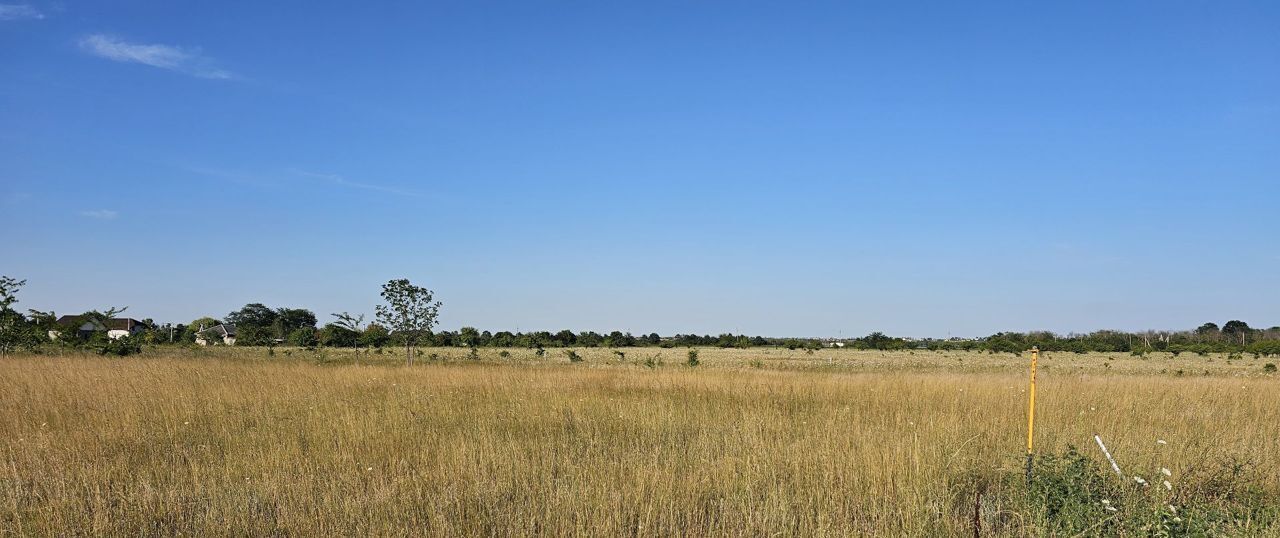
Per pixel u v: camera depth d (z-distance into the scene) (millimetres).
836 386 18016
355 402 14039
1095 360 56562
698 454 9453
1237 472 8156
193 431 11109
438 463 8594
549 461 8859
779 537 6344
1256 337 95188
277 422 11742
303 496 7188
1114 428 11578
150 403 13469
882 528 6414
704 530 6586
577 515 6500
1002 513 7148
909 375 23578
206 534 6285
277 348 51844
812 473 8117
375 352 45969
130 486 7551
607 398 15094
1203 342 85438
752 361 41812
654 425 11766
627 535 6359
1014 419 12375
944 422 11438
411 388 16016
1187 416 13906
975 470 8609
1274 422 13141
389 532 6160
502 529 6422
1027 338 85938
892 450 8750
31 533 6238
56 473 8070
